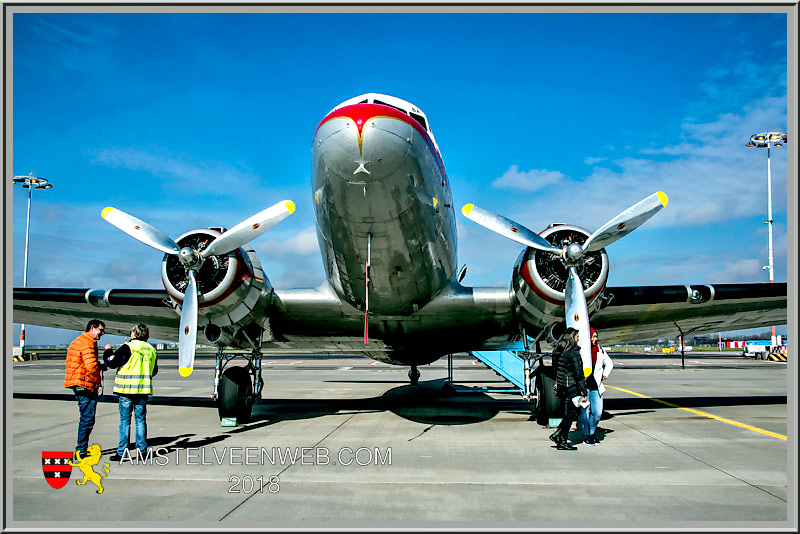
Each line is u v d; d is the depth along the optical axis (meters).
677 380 19.83
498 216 8.26
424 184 7.13
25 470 5.59
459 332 10.05
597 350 7.33
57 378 21.06
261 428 8.23
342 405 11.55
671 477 5.28
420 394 14.70
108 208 8.21
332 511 4.24
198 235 8.33
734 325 11.00
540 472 5.46
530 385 8.67
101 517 4.12
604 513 4.20
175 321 10.39
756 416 9.62
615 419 9.26
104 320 10.95
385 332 10.09
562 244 8.23
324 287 9.27
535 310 8.42
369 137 6.31
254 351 9.17
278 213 7.91
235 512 4.23
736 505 4.40
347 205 6.96
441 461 5.95
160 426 8.48
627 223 7.78
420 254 7.93
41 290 9.79
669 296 9.07
